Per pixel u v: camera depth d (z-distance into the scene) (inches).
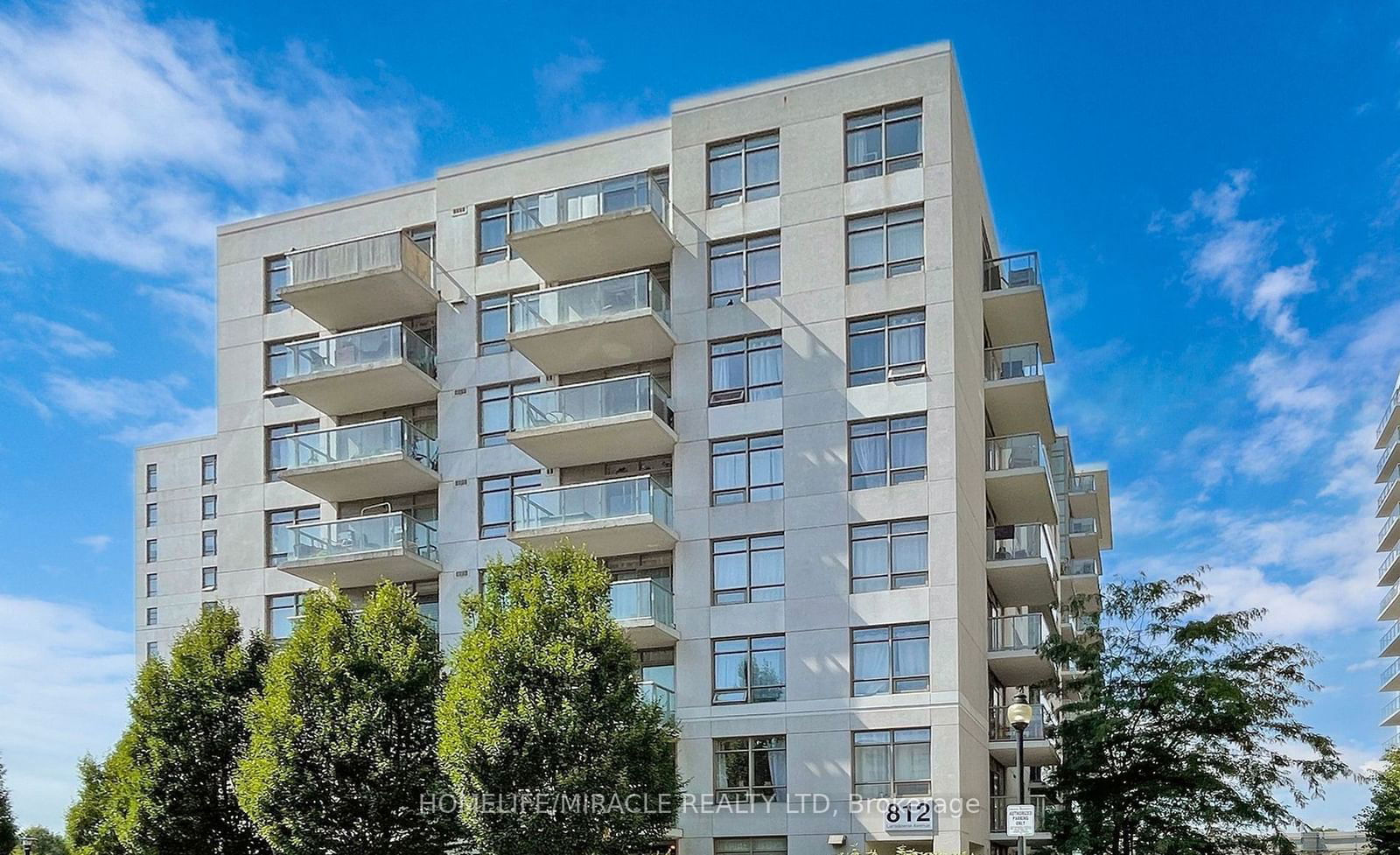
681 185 1257.4
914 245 1176.2
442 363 1337.4
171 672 1129.4
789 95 1237.7
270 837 982.4
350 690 1005.8
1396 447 3102.9
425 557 1293.1
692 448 1212.5
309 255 1341.0
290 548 1338.6
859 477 1156.5
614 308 1200.2
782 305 1203.2
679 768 1154.0
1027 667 1301.7
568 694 938.7
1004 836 1239.5
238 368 1449.3
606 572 1016.9
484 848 921.5
